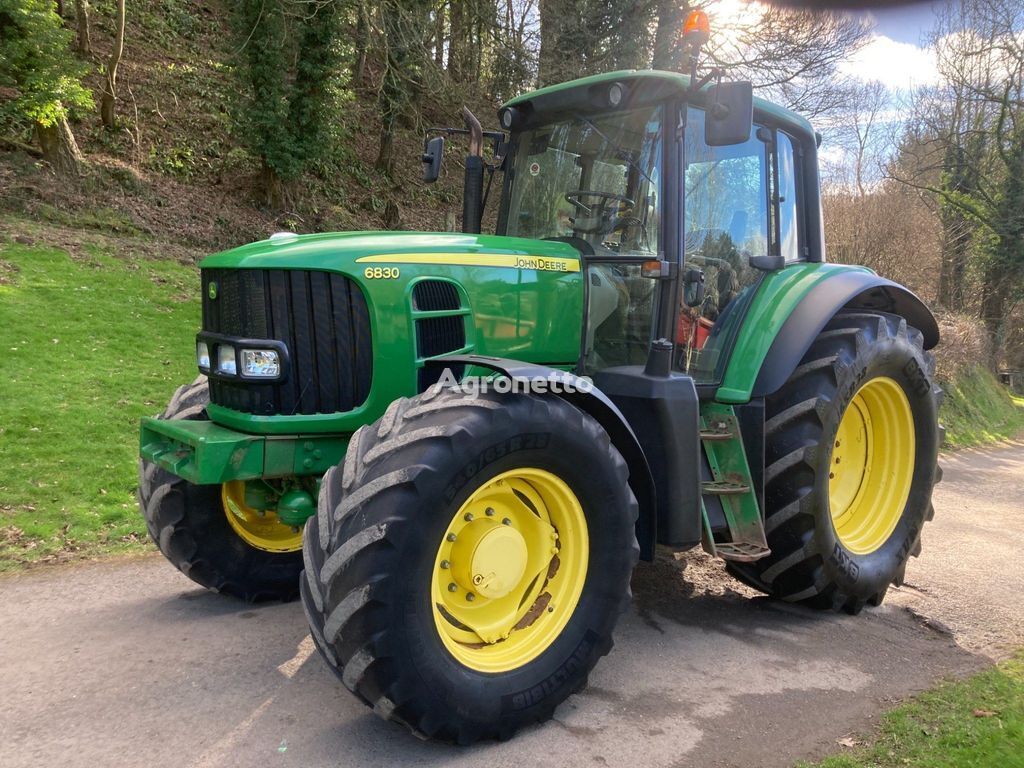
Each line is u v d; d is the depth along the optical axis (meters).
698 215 3.59
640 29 12.59
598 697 2.89
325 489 2.51
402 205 16.61
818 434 3.54
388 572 2.28
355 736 2.55
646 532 3.01
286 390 2.88
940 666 3.26
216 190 13.39
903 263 14.62
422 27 13.35
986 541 5.48
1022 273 19.50
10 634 3.23
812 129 4.23
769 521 3.60
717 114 2.99
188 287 9.96
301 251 2.92
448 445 2.39
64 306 8.31
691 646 3.39
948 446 11.04
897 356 3.91
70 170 11.70
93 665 2.97
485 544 2.59
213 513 3.55
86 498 4.80
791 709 2.83
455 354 2.94
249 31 13.09
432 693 2.37
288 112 13.64
